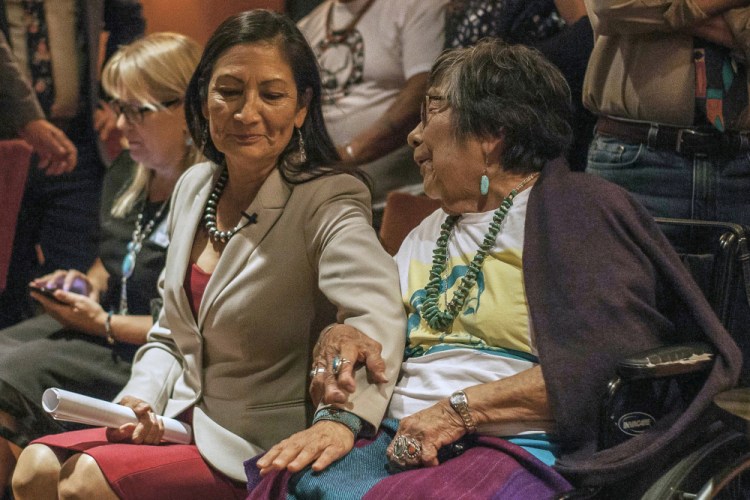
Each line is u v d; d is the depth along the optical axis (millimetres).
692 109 2869
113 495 2482
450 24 4129
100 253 3807
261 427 2658
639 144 2963
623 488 2342
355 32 4500
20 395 3408
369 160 4391
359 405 2408
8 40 4664
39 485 2582
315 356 2506
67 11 4770
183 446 2656
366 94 4473
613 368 2301
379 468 2332
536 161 2529
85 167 4875
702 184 2895
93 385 3553
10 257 4617
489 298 2439
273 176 2738
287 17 2758
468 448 2357
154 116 3570
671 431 2240
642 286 2357
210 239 2812
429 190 2625
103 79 3662
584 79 3209
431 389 2436
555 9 3652
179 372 2848
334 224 2650
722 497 2465
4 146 4336
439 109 2559
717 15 2801
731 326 2672
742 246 2549
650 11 2812
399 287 2627
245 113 2627
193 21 5207
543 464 2240
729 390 2311
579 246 2363
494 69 2502
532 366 2383
